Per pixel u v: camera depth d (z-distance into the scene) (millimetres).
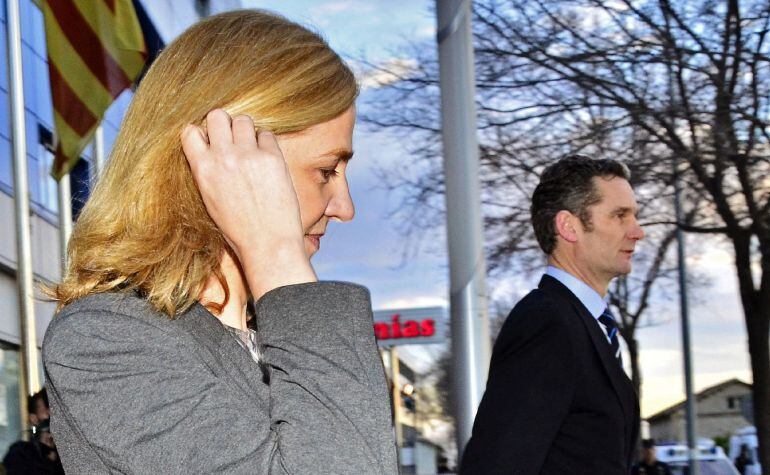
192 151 1434
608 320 3551
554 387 3045
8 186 13070
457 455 4863
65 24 8430
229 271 1568
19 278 9438
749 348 11656
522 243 12242
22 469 6422
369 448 1283
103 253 1437
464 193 5062
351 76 1562
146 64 8570
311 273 1406
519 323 3105
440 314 13922
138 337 1375
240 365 1451
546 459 3121
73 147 8406
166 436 1305
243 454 1284
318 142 1508
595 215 3574
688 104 10570
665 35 10336
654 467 14672
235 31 1521
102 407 1333
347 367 1331
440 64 5176
